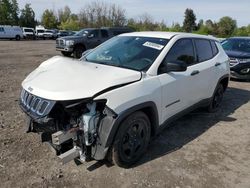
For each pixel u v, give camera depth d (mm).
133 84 3680
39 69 4246
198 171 3842
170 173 3746
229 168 3975
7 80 8750
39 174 3551
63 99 3240
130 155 3775
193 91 5039
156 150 4352
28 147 4168
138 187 3412
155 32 5035
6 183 3350
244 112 6453
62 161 3328
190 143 4676
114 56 4465
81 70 3820
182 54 4770
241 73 9812
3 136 4480
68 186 3355
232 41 11344
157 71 4121
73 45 16234
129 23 60312
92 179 3504
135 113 3686
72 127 3396
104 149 3422
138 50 4430
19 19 68062
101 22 59094
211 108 6215
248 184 3631
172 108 4484
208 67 5484
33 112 3436
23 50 21375
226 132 5223
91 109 3320
